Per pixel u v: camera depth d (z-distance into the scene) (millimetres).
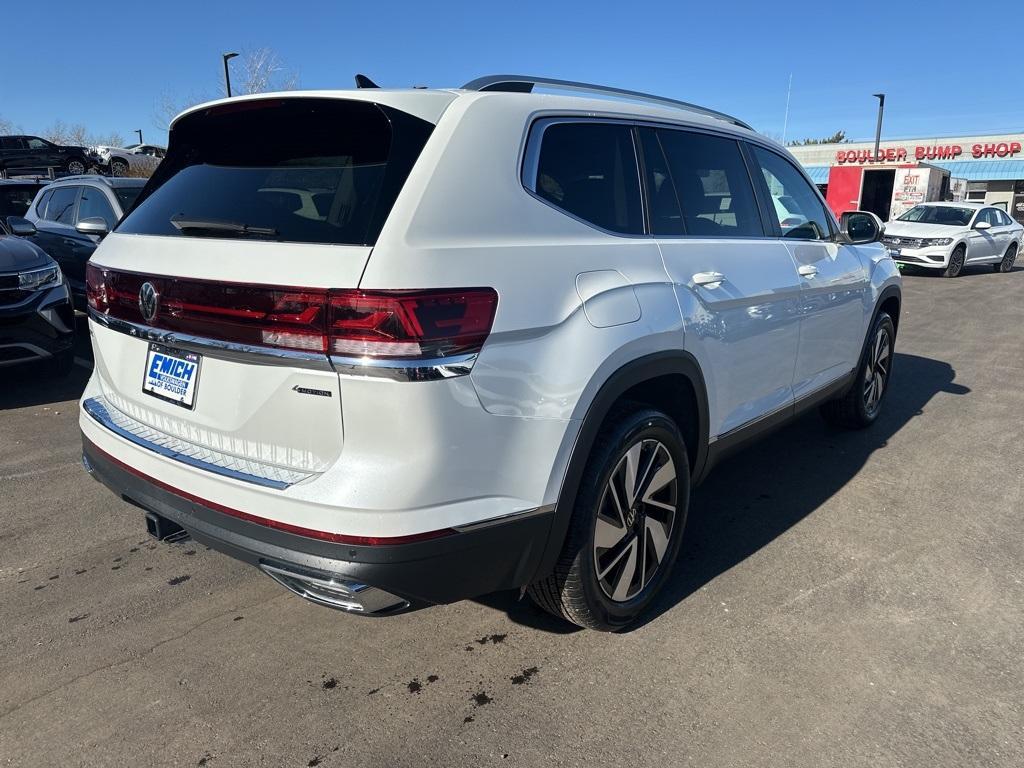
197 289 2184
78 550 3404
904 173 23281
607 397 2385
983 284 14523
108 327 2643
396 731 2273
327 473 2004
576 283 2342
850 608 2943
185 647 2684
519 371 2135
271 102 2400
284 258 2033
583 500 2436
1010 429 5180
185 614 2898
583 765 2141
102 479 2605
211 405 2248
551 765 2139
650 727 2291
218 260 2166
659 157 2961
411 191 2039
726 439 3219
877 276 4688
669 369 2684
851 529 3645
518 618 2893
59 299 5789
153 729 2271
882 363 5129
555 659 2633
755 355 3322
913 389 6266
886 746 2209
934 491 4105
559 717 2336
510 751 2193
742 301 3129
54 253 8172
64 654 2635
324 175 2207
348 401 1943
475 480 2080
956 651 2668
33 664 2576
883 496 4039
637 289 2562
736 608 2947
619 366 2434
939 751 2191
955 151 41125
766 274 3340
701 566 3283
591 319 2348
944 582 3141
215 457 2260
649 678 2525
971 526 3674
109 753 2174
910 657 2633
